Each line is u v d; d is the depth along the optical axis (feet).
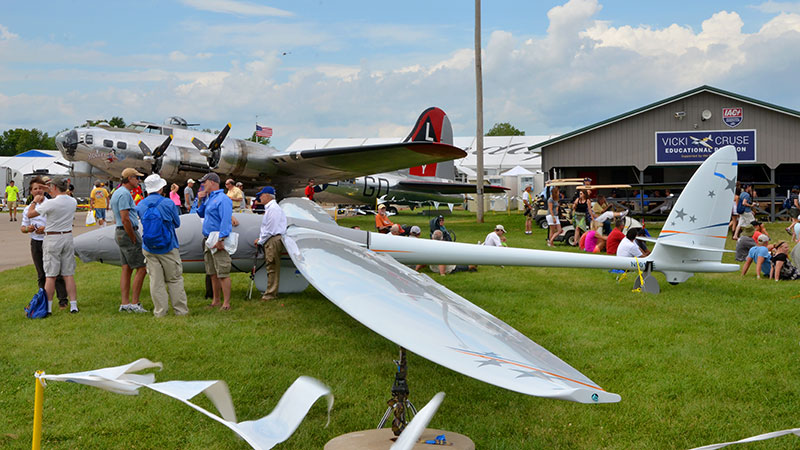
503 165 129.90
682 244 27.66
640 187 65.77
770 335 19.86
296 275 27.32
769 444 11.97
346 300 12.60
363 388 15.06
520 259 26.81
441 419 13.25
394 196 84.07
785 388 15.03
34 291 27.17
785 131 74.13
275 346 18.70
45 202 21.94
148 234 21.62
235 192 45.65
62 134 54.90
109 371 6.77
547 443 12.17
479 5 69.62
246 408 13.84
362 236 25.54
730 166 27.58
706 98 75.97
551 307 24.56
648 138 77.66
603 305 24.93
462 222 75.51
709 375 15.97
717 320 21.99
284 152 60.39
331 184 77.51
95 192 55.93
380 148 53.72
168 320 21.89
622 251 31.63
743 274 32.68
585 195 49.47
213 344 18.79
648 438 12.40
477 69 70.59
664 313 23.35
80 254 25.93
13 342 18.70
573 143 79.71
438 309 12.81
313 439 12.14
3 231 61.31
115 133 55.62
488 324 12.39
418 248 26.00
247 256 26.50
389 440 9.37
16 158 144.56
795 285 29.32
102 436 12.22
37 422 7.32
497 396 14.61
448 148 51.62
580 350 18.30
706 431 12.67
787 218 77.61
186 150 57.47
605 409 13.84
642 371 16.39
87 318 21.94
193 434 12.33
